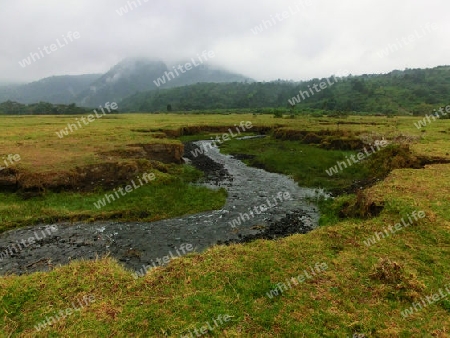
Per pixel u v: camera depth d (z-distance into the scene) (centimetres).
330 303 985
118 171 2723
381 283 1071
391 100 13575
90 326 897
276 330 877
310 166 3544
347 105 12788
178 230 1938
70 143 3584
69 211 2108
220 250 1314
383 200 1750
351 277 1112
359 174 3142
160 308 962
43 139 3888
